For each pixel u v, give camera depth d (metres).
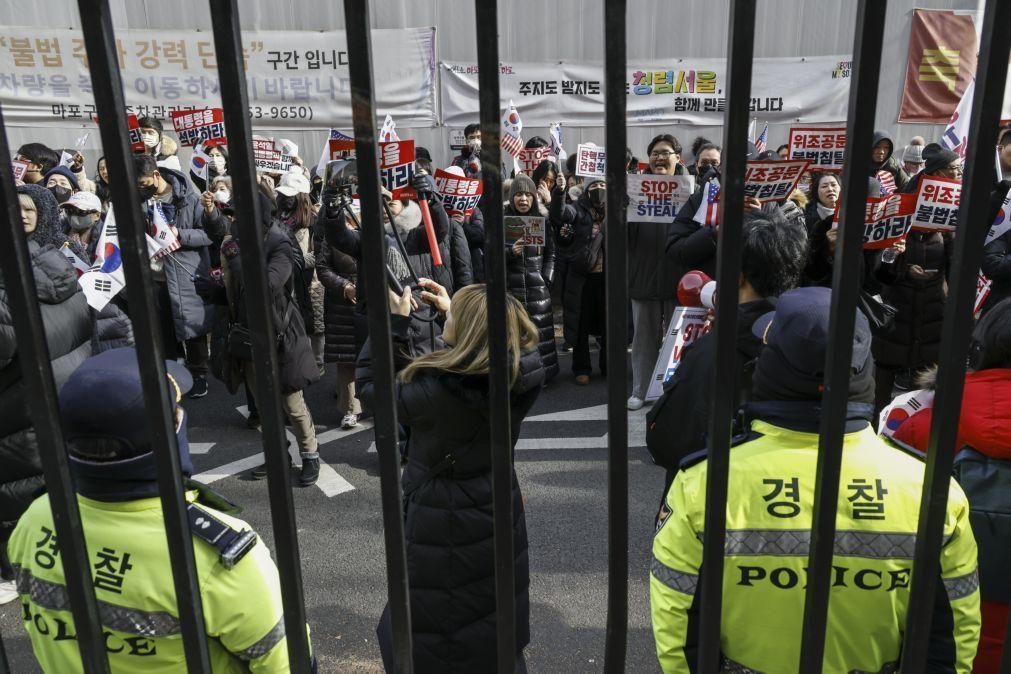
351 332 5.01
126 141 1.01
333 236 4.47
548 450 4.88
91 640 1.23
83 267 3.84
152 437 1.12
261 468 4.60
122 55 10.06
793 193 5.08
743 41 0.96
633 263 5.33
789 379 1.36
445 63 10.34
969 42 10.41
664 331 5.56
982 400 1.64
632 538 3.72
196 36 10.16
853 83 0.98
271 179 5.88
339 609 3.21
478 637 2.02
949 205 3.86
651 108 10.49
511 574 1.21
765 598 1.37
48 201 3.31
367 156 1.01
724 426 1.11
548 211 6.61
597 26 10.21
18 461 2.78
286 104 10.43
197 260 5.77
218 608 1.34
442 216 4.86
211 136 6.45
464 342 1.88
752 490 1.37
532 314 5.75
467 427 1.92
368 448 4.91
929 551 1.14
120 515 1.36
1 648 1.20
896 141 10.76
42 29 9.98
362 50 0.98
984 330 1.71
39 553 1.42
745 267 2.37
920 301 4.29
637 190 4.64
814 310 1.34
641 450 4.79
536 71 10.30
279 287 3.97
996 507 1.61
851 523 1.33
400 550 1.19
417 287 4.00
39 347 1.10
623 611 1.20
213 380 6.43
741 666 1.43
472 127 8.98
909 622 1.19
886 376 4.55
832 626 1.37
